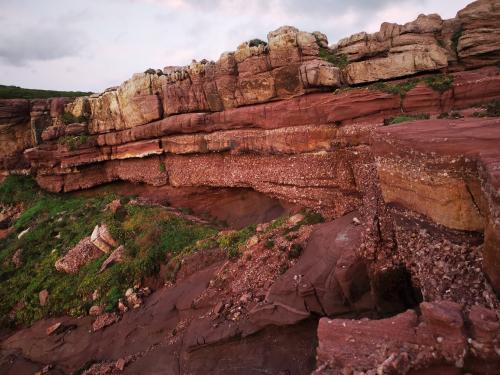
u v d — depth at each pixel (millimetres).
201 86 18953
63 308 15453
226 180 18719
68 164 25688
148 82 21703
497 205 4867
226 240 15109
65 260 17953
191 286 13391
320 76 14359
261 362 9461
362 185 11945
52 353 13211
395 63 13906
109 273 15891
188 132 19906
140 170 23781
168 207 20969
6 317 16344
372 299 9281
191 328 11320
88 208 23094
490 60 13406
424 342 4582
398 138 7711
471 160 6121
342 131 13406
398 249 8289
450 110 12375
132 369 10859
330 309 9688
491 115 9469
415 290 8141
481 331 4336
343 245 10555
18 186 27875
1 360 13805
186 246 16047
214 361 10008
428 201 7062
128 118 23484
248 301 11078
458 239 6426
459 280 5844
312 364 8836
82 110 26234
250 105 17234
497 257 4930
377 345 4801
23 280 18141
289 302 10109
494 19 13172
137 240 17359
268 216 17031
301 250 12016
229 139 17875
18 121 28578
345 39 15906
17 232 23719
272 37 15969
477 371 4281
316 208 14812
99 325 13539
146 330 12484
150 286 15094
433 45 13594
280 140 15883
